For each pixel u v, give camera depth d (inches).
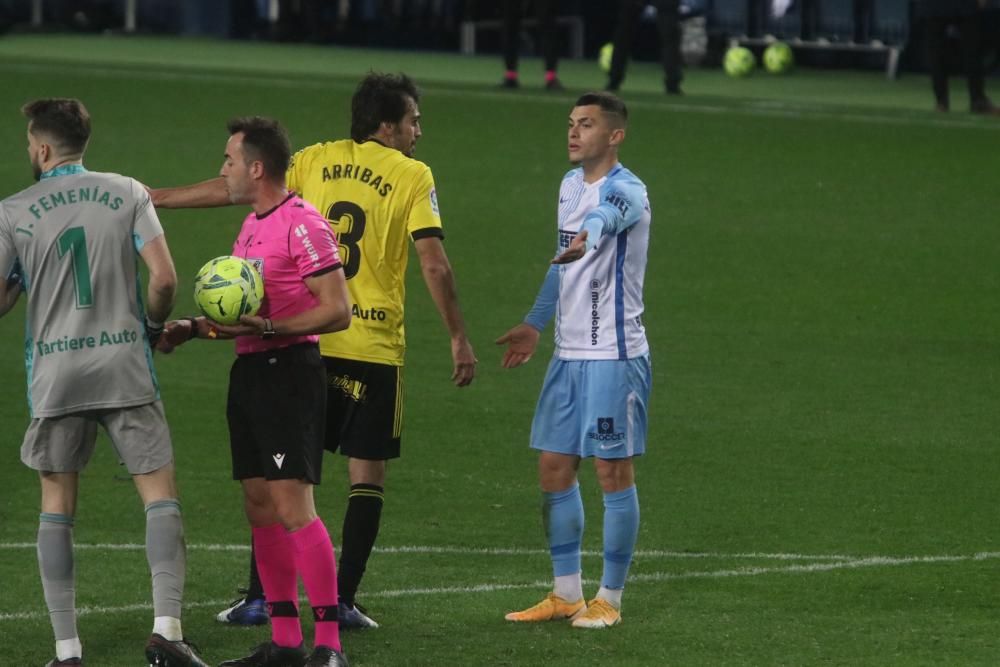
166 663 780.6
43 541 802.2
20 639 855.1
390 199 905.5
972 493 1182.3
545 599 911.7
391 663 824.3
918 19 4057.6
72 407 800.9
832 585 967.0
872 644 852.0
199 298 793.6
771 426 1360.7
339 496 1162.0
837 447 1301.7
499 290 1836.9
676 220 2187.5
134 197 808.9
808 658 829.2
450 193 2306.8
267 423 807.7
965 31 3075.8
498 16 4407.0
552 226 2145.7
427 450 1280.8
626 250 880.3
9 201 802.8
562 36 4330.7
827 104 3201.3
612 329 881.5
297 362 813.9
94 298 798.5
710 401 1435.8
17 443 1270.9
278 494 806.5
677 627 884.0
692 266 1961.1
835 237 2118.6
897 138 2768.2
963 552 1040.2
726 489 1187.3
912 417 1392.7
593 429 880.9
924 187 2412.6
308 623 909.2
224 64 3693.4
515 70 3280.0
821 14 4178.2
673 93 3275.1
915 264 1991.9
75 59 3619.6
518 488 1186.0
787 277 1921.8
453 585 967.0
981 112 3093.0
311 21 4503.0
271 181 820.6
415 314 1731.1
